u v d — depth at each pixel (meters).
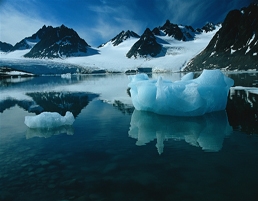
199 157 4.74
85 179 3.91
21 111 11.02
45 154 5.20
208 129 6.92
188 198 3.24
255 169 4.09
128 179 3.86
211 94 8.68
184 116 8.76
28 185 3.75
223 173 3.97
